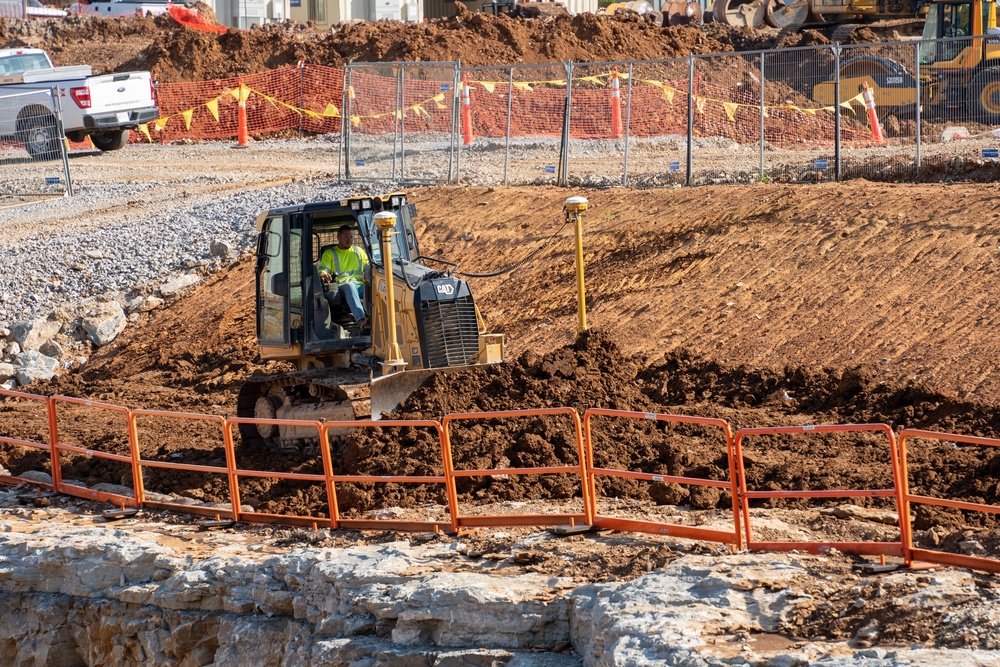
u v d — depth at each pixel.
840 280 47.38
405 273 38.91
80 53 130.12
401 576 28.17
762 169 62.66
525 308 52.94
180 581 30.91
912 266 46.78
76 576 33.34
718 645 23.00
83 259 68.38
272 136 101.94
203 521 35.09
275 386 41.44
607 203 60.88
